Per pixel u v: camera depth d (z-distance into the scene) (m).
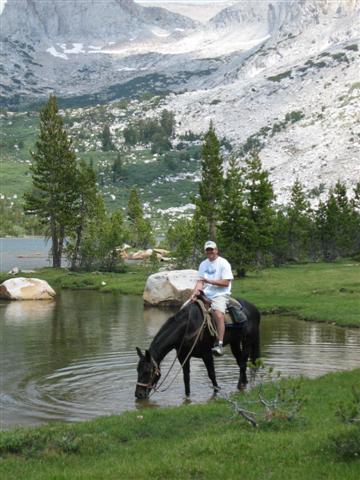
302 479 8.73
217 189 67.88
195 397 16.34
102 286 54.56
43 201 74.06
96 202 78.75
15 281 45.59
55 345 24.95
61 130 74.94
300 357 21.89
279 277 56.38
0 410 15.38
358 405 11.12
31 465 10.37
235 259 58.78
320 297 40.28
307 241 90.38
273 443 10.40
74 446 11.17
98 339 26.47
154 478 9.20
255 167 63.75
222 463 9.67
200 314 16.25
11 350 23.80
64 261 104.31
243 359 17.42
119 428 12.39
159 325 31.08
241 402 13.98
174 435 12.04
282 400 12.88
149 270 68.88
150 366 15.36
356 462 9.25
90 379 18.72
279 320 32.97
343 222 90.69
